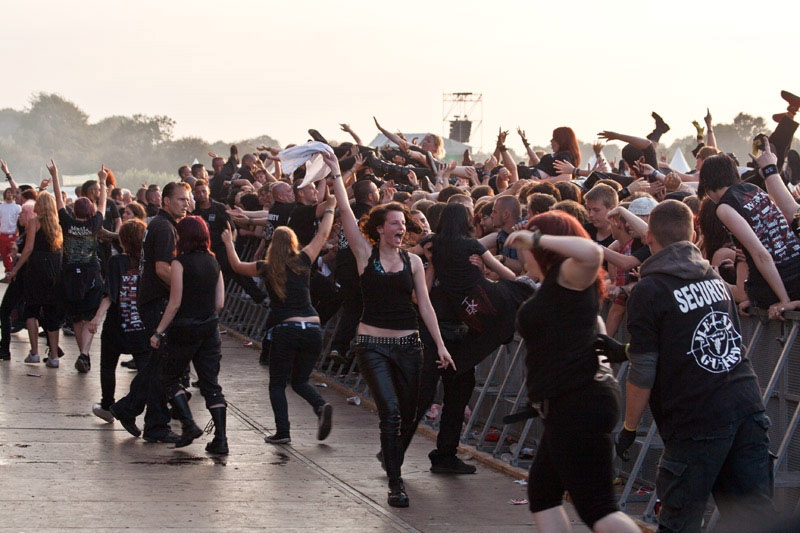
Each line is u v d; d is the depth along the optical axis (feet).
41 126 499.92
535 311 14.62
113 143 510.58
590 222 24.61
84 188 49.98
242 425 29.35
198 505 21.08
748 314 19.76
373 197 33.86
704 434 15.49
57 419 29.55
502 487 22.99
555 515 15.33
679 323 15.65
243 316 49.85
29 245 37.96
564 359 14.46
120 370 38.75
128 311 28.66
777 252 18.99
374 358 21.94
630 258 21.67
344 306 33.76
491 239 26.14
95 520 19.80
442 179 38.96
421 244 24.13
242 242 49.39
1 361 39.91
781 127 25.13
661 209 16.29
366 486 22.94
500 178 35.60
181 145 506.89
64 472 23.53
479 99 125.90
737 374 15.78
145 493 21.91
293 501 21.58
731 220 18.75
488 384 26.71
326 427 26.32
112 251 51.13
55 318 38.60
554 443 14.66
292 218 37.17
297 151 23.15
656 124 34.27
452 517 20.62
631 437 16.24
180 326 25.38
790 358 18.70
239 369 39.09
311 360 27.12
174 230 27.78
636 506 20.98
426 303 22.25
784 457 18.97
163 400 27.09
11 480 22.67
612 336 22.66
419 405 23.58
